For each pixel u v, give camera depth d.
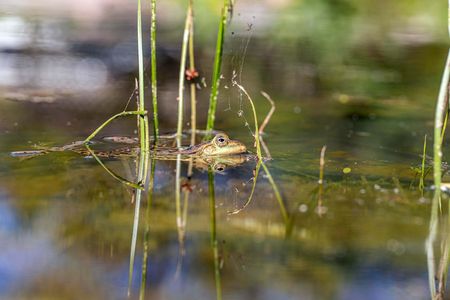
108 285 3.95
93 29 15.27
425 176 6.30
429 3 19.95
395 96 10.70
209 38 14.45
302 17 17.64
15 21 15.69
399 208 5.32
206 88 10.81
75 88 10.41
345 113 9.51
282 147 7.52
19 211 5.05
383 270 4.21
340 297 3.85
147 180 6.02
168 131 8.21
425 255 4.43
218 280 4.04
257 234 4.75
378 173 6.41
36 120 8.42
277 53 13.60
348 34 15.90
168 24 16.09
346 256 4.40
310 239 4.66
